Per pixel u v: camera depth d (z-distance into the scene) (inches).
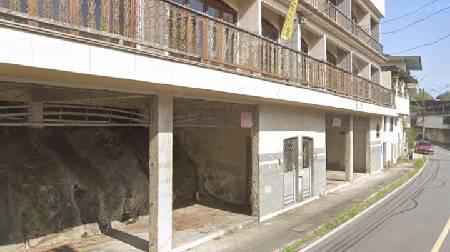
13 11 222.8
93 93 347.6
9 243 343.3
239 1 519.2
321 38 708.0
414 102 2888.8
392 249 379.6
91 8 267.6
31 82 287.0
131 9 302.4
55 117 397.4
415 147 1973.4
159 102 359.6
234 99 458.3
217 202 579.2
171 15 351.3
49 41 243.1
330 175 960.9
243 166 570.3
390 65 1272.1
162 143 360.8
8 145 410.0
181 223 467.8
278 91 482.0
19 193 370.9
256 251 374.0
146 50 317.1
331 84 659.4
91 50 267.0
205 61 380.5
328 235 431.8
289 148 595.5
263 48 474.0
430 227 470.3
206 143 598.5
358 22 1076.5
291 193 597.0
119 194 455.2
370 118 1049.5
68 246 375.6
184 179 586.2
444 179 963.3
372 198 667.4
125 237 408.2
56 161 426.6
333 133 1074.7
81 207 413.4
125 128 549.0
